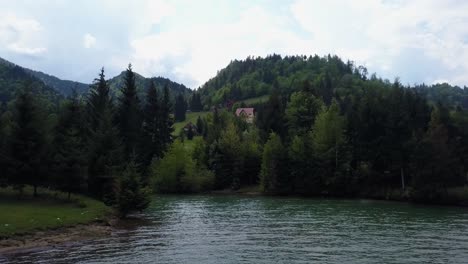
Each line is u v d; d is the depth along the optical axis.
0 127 58.03
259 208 62.41
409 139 80.56
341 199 81.75
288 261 26.75
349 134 92.19
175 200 79.25
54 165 53.19
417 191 71.25
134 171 48.88
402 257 27.75
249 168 108.12
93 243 32.62
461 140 80.88
